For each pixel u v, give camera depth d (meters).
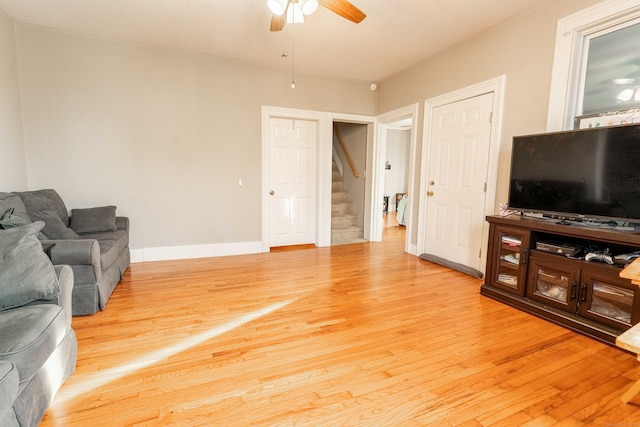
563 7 2.58
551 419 1.41
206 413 1.43
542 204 2.55
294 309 2.58
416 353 1.94
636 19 2.25
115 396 1.53
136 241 3.89
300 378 1.69
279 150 4.73
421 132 4.18
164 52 3.77
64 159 3.49
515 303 2.61
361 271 3.63
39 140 3.37
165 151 3.90
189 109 3.96
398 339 2.11
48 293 1.56
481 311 2.55
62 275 1.70
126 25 3.19
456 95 3.60
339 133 6.30
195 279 3.30
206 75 4.00
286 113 4.51
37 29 3.26
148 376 1.69
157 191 3.92
